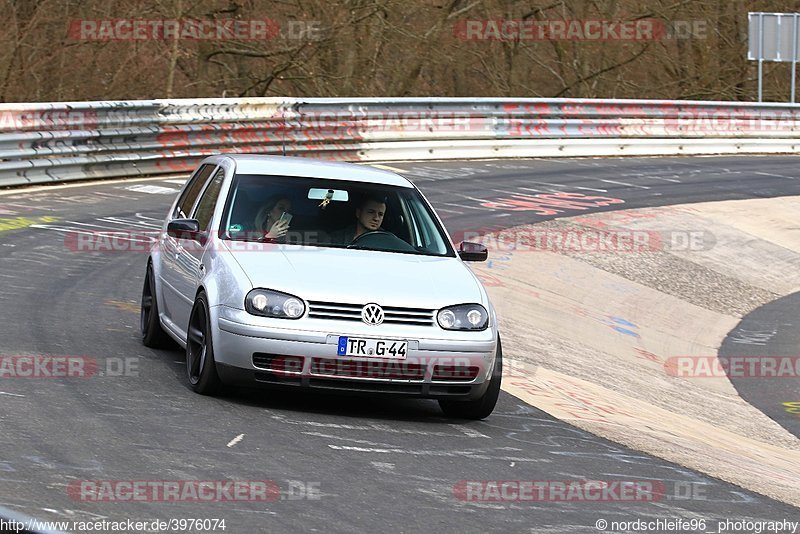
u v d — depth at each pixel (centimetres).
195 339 1773
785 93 9856
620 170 6194
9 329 2103
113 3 7456
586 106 6656
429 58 8650
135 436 1445
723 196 5656
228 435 1500
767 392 3128
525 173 5825
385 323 1667
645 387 2847
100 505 1155
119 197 4247
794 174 6494
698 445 2009
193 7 7394
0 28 7125
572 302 3691
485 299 1773
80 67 7538
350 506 1234
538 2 9162
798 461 2250
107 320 2311
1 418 1466
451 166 5900
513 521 1238
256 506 1201
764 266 4784
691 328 3862
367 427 1644
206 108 5119
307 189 1941
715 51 9538
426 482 1370
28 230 3419
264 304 1652
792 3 9581
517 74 9369
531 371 2489
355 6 7788
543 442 1702
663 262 4438
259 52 7612
